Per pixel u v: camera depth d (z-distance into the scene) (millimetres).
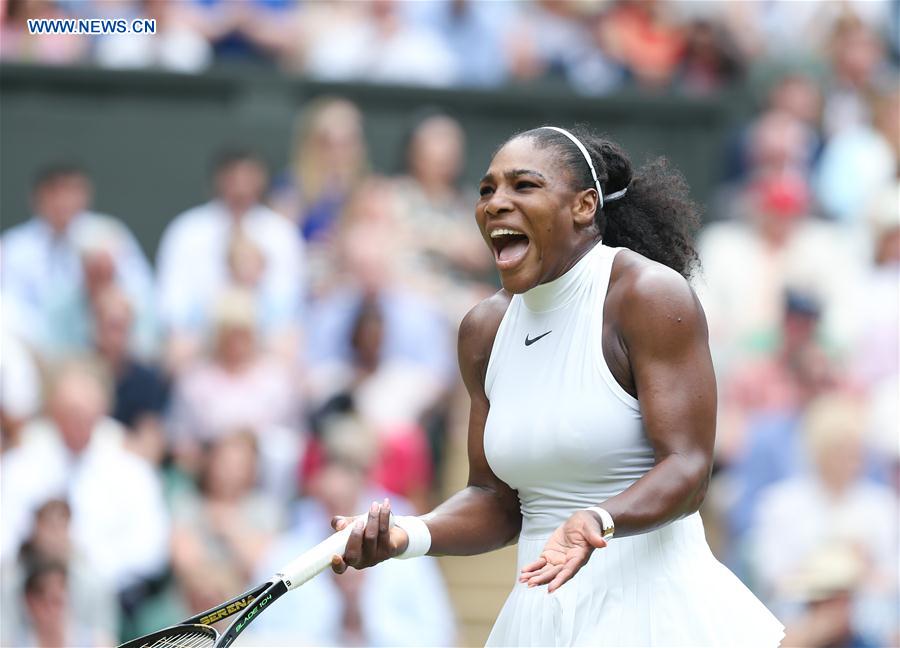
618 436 11953
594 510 10891
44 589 25422
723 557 29500
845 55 36812
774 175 33594
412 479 28375
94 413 27250
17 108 30500
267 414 28562
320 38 34281
